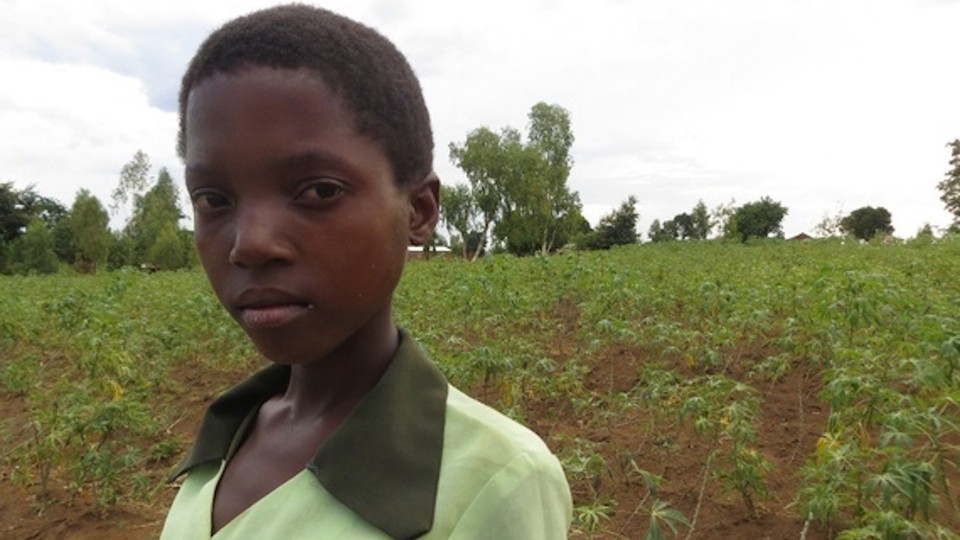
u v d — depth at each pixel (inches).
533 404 259.1
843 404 152.6
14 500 210.7
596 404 230.2
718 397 209.8
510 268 496.7
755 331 293.4
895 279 350.3
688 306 357.4
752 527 173.6
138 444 251.1
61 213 2365.9
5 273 1662.2
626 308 361.4
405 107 38.5
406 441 36.7
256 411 47.2
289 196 35.5
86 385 235.1
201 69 37.1
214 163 35.8
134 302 496.4
